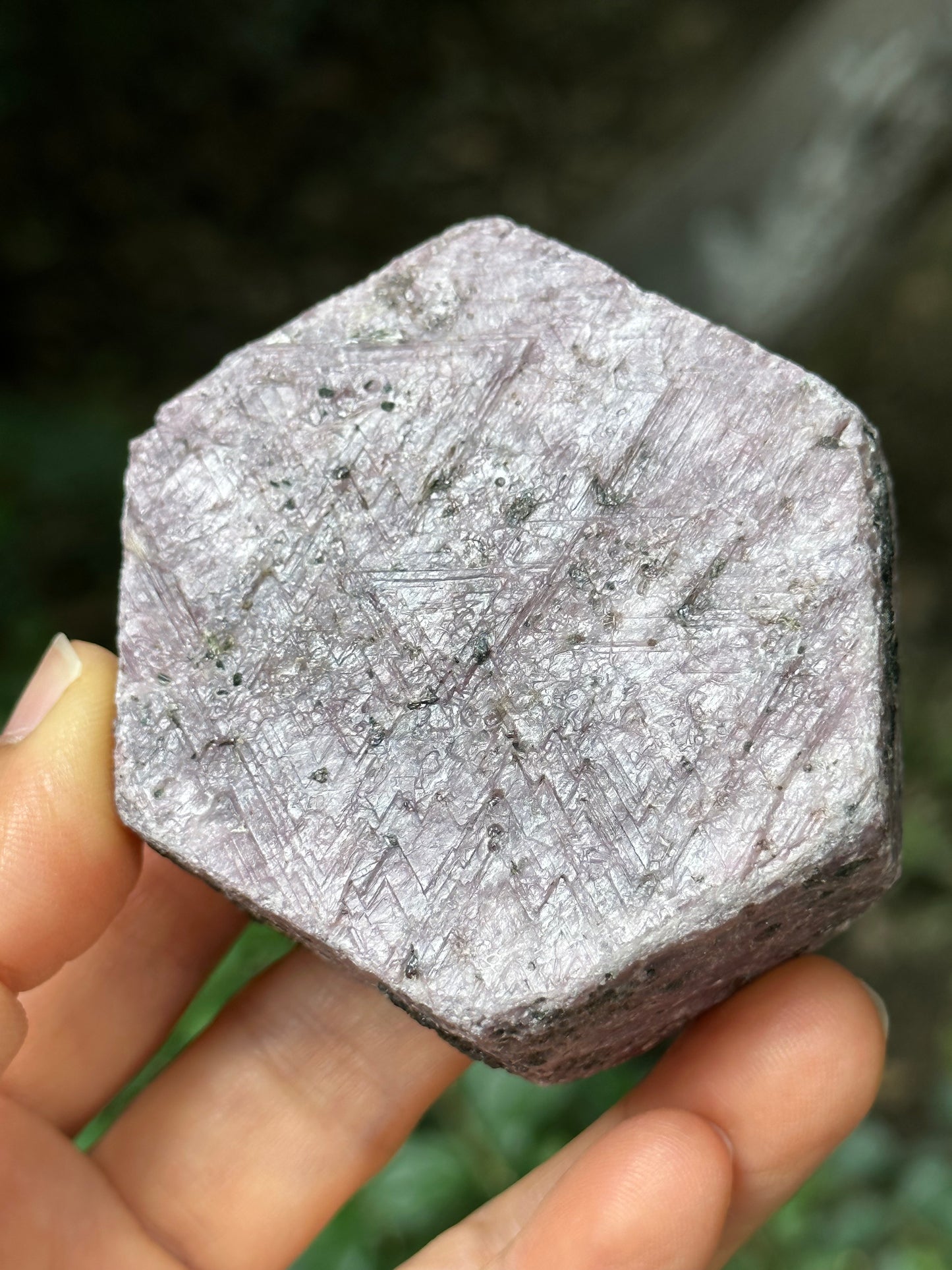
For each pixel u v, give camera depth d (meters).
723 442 0.12
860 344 0.29
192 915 0.15
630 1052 0.13
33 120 0.30
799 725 0.11
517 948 0.11
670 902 0.11
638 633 0.11
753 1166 0.13
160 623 0.12
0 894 0.12
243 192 0.31
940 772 0.24
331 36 0.33
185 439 0.12
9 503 0.23
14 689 0.21
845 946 0.23
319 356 0.12
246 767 0.12
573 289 0.12
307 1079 0.14
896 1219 0.18
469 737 0.11
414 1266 0.13
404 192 0.32
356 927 0.11
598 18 0.35
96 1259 0.14
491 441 0.12
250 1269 0.14
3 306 0.29
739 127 0.23
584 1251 0.12
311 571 0.12
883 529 0.12
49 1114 0.14
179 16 0.30
